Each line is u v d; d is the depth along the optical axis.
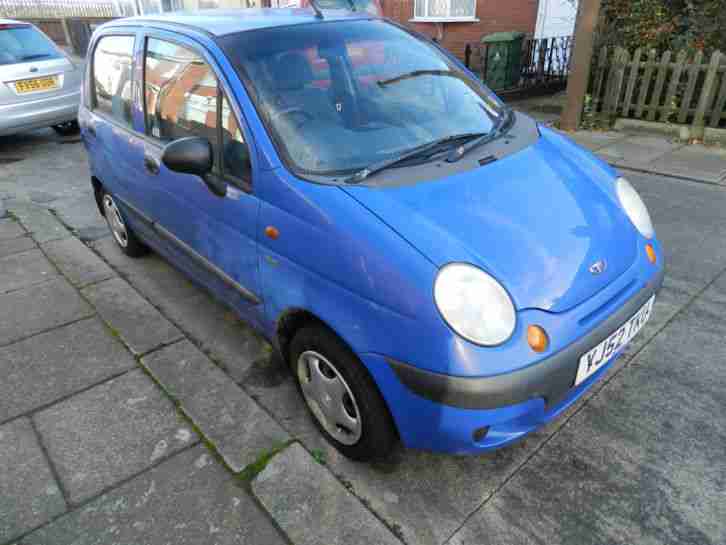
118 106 3.43
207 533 1.95
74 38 14.80
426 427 1.79
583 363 1.82
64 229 4.64
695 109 5.96
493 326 1.67
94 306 3.46
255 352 2.99
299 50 2.50
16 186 5.80
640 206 2.38
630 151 5.76
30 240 4.46
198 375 2.77
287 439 2.35
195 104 2.57
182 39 2.68
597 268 1.92
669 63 6.02
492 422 1.71
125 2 15.58
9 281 3.81
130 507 2.07
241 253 2.39
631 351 2.78
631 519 1.93
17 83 6.68
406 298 1.70
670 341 2.84
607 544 1.85
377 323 1.78
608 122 6.65
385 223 1.83
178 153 2.24
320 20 2.74
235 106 2.29
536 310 1.74
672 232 3.98
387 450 2.07
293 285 2.10
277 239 2.12
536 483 2.09
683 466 2.13
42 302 3.53
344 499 2.06
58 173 6.20
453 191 2.01
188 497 2.10
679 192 4.70
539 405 1.78
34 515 2.05
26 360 2.96
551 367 1.71
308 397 2.33
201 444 2.35
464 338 1.65
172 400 2.61
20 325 3.29
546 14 10.16
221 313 3.37
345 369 1.97
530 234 1.90
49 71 6.95
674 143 5.96
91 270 3.93
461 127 2.55
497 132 2.55
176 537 1.94
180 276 3.87
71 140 7.61
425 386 1.70
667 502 1.99
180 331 3.16
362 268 1.80
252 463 2.23
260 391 2.68
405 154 2.25
